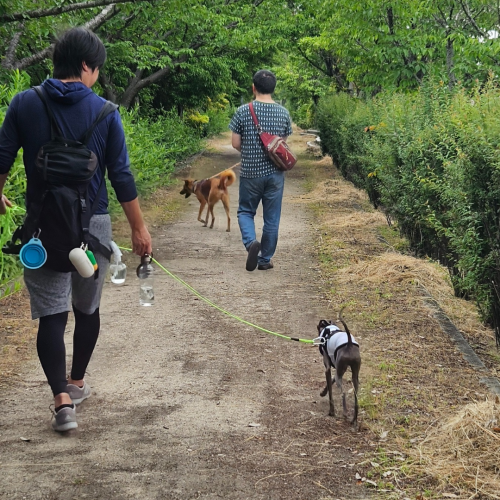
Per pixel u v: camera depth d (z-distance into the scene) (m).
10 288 6.73
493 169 5.27
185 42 20.05
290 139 41.28
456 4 11.38
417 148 7.75
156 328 5.80
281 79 37.03
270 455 3.55
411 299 6.67
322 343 4.21
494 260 5.45
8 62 10.78
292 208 13.39
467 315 6.48
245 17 22.16
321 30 22.88
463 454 3.50
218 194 10.92
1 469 3.34
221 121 46.38
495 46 10.16
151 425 3.90
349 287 7.25
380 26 13.60
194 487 3.21
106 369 4.83
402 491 3.20
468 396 4.36
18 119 3.53
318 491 3.20
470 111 6.22
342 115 19.39
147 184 13.23
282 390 4.50
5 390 4.41
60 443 3.64
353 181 16.53
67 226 3.45
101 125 3.59
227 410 4.14
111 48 15.69
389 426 3.90
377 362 4.98
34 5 10.34
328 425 3.94
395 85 14.14
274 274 7.94
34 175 3.50
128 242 9.56
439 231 7.25
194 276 7.77
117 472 3.33
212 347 5.35
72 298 3.88
